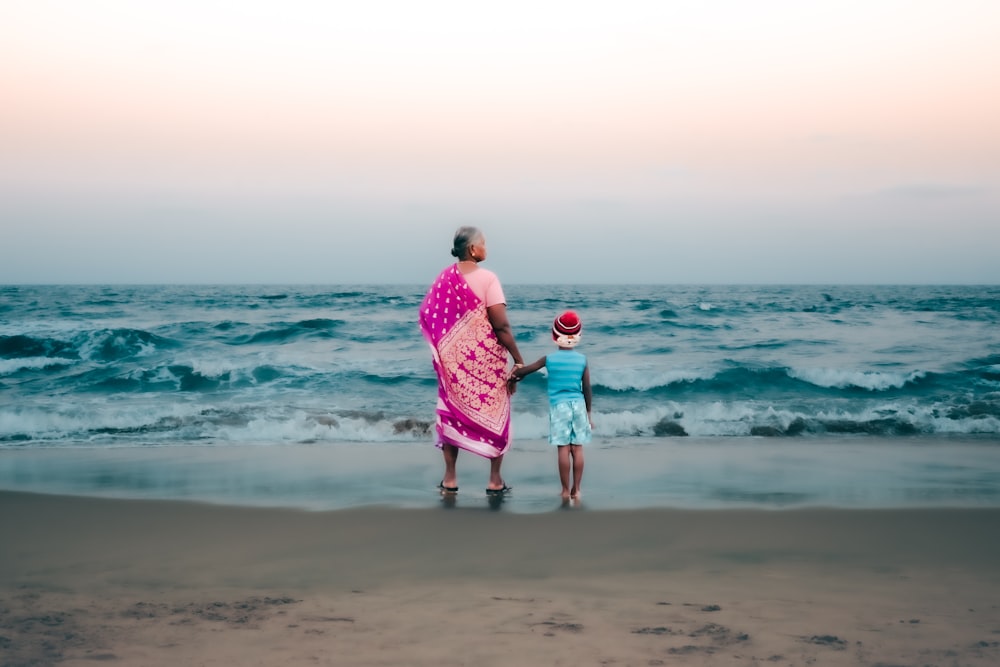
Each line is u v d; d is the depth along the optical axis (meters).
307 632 3.15
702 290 84.44
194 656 2.89
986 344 18.12
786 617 3.35
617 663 2.82
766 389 12.62
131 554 4.43
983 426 9.82
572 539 4.76
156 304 36.66
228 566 4.20
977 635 3.13
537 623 3.27
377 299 42.41
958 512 5.44
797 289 96.69
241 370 13.42
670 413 10.39
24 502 5.73
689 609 3.46
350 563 4.26
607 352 17.44
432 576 4.02
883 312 30.38
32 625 3.24
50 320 25.50
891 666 2.80
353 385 12.70
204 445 8.61
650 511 5.47
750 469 7.19
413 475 6.93
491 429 6.11
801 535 4.86
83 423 9.58
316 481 6.61
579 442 6.03
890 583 3.89
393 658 2.87
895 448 8.45
